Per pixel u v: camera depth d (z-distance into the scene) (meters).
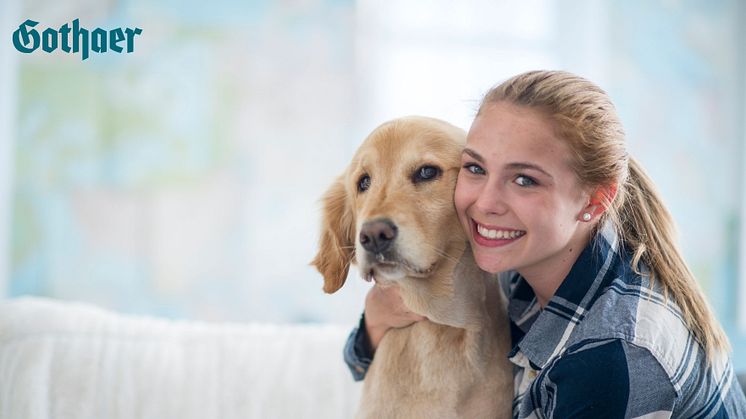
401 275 1.33
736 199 3.60
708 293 3.58
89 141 3.23
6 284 3.15
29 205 3.18
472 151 1.30
